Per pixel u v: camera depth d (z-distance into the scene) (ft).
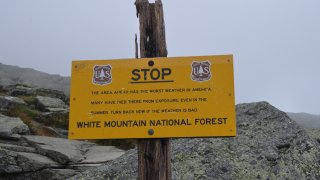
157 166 4.61
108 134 4.61
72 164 12.62
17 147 12.89
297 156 7.52
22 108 20.25
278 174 7.18
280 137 8.04
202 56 4.65
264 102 9.30
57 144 14.42
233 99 4.55
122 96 4.65
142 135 4.58
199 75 4.62
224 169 7.45
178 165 7.78
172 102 4.60
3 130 14.32
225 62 4.63
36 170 11.59
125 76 4.68
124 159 8.63
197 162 7.77
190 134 4.54
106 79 4.69
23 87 27.58
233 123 4.51
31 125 17.70
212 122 4.53
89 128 4.63
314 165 7.36
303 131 8.13
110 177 8.00
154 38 4.86
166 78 4.65
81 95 4.69
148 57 4.82
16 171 11.30
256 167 7.38
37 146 13.38
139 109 4.62
